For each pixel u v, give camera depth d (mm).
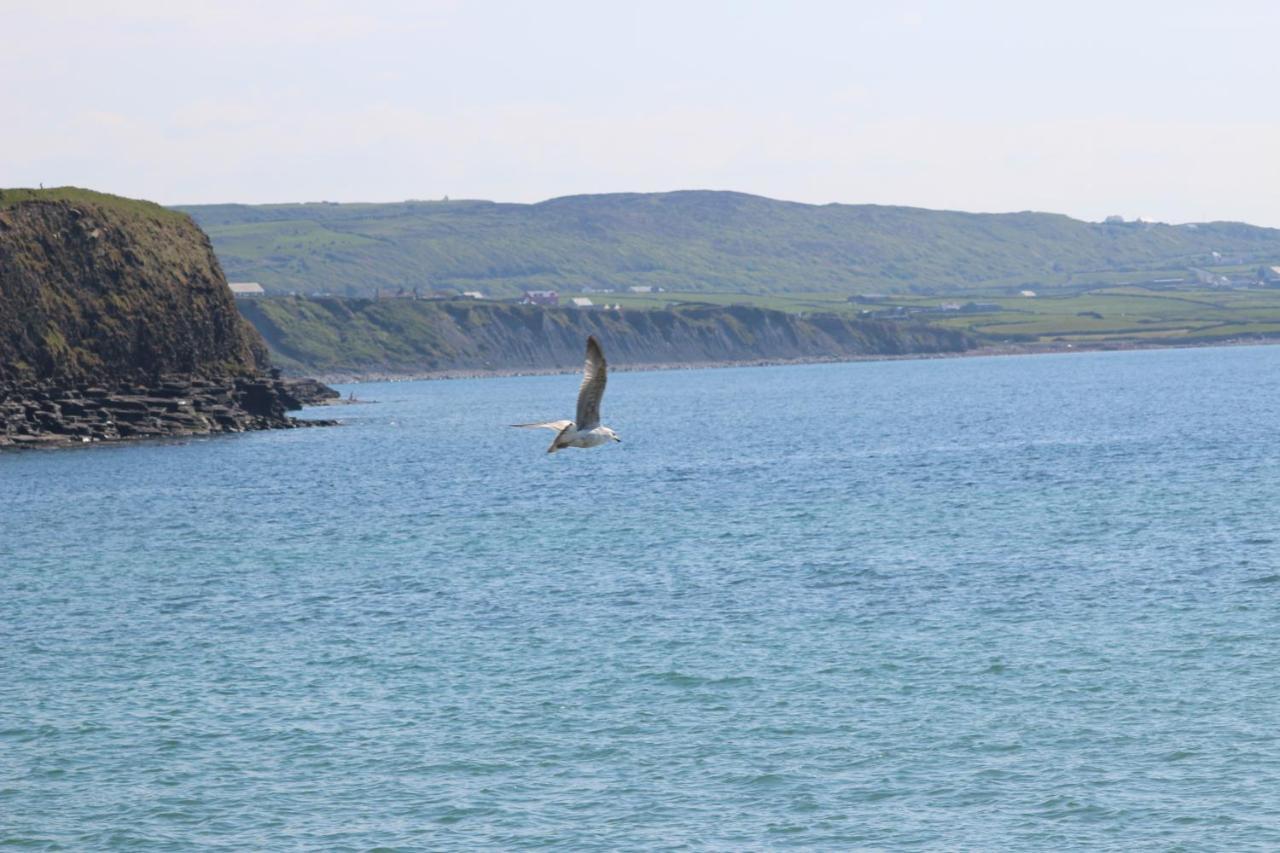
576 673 77875
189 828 57531
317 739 67688
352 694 75000
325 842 55844
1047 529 123500
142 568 117750
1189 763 60938
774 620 89000
